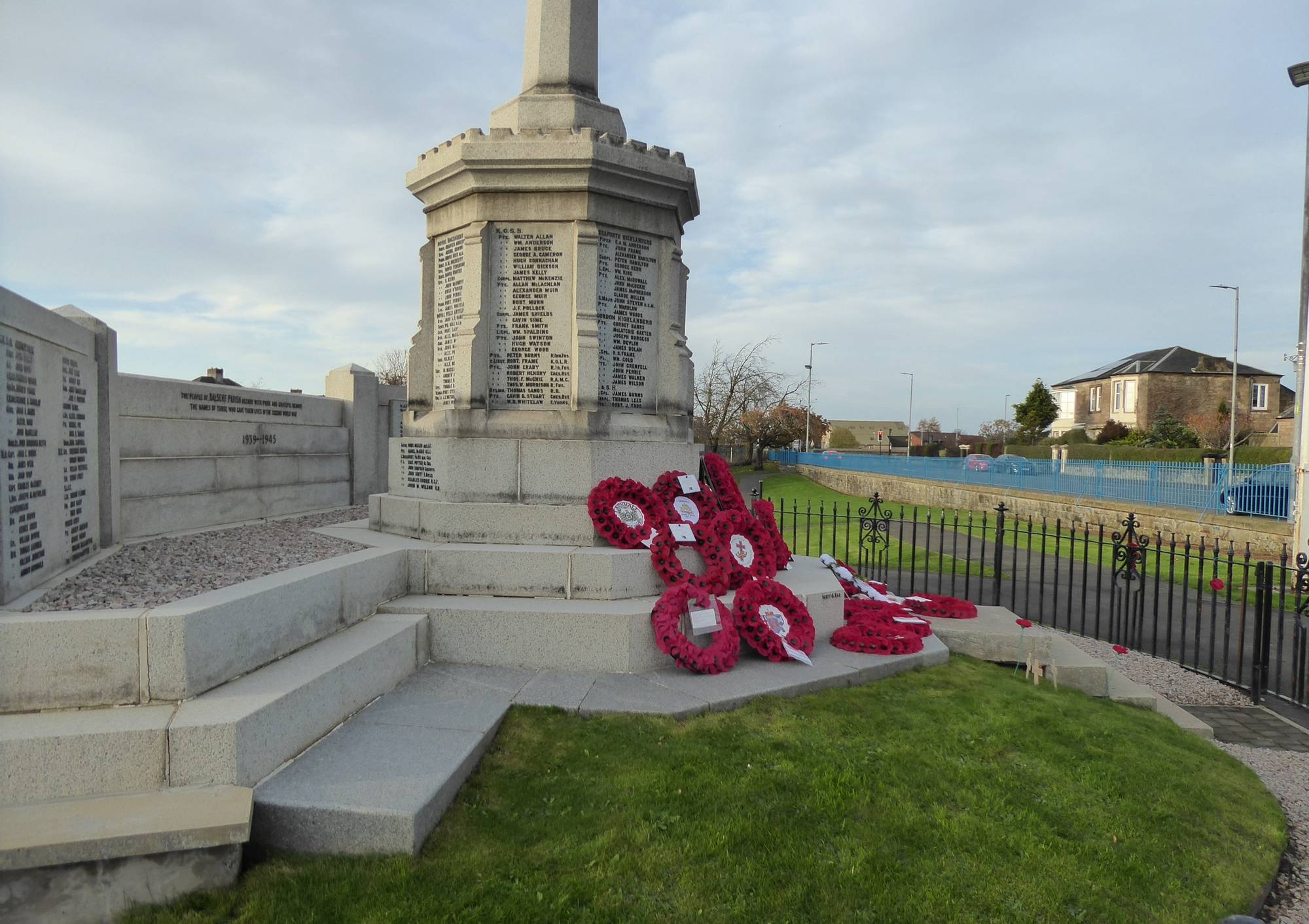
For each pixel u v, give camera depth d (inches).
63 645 134.9
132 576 183.8
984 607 324.2
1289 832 169.6
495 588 236.7
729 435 2084.2
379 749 155.2
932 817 149.5
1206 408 2075.5
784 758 167.6
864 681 228.5
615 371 276.8
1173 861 143.5
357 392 432.5
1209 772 187.0
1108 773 175.5
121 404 261.3
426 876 123.2
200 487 302.8
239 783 131.7
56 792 124.8
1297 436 580.7
